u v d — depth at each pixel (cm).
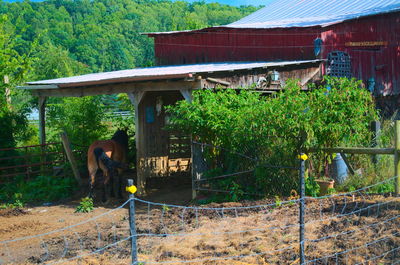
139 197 1332
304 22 1952
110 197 1329
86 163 1727
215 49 2072
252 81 1352
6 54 2462
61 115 2041
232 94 1166
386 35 1967
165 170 1580
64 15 10850
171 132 1592
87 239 856
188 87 1216
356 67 1850
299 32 1780
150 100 1529
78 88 1504
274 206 938
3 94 2053
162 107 1568
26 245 873
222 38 2044
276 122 988
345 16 1925
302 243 562
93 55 8212
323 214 845
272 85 1418
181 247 736
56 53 3541
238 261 665
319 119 984
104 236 865
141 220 966
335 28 1773
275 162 1023
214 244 737
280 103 1019
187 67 1705
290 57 1812
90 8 11575
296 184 1002
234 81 1291
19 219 1132
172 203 1200
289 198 980
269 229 788
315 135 994
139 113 1489
